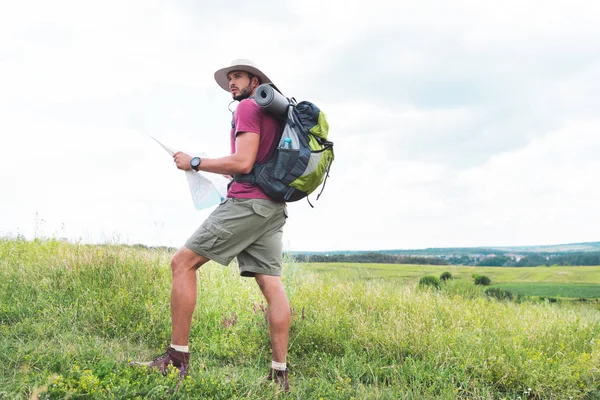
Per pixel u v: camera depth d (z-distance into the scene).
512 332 5.13
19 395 2.63
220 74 3.91
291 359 4.36
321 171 3.43
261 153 3.44
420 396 3.65
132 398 2.85
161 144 3.60
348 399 3.49
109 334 4.39
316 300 5.97
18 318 4.49
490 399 3.66
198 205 3.62
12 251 7.06
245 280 6.35
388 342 4.61
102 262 6.02
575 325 5.44
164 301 5.07
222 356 4.27
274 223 3.56
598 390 3.94
